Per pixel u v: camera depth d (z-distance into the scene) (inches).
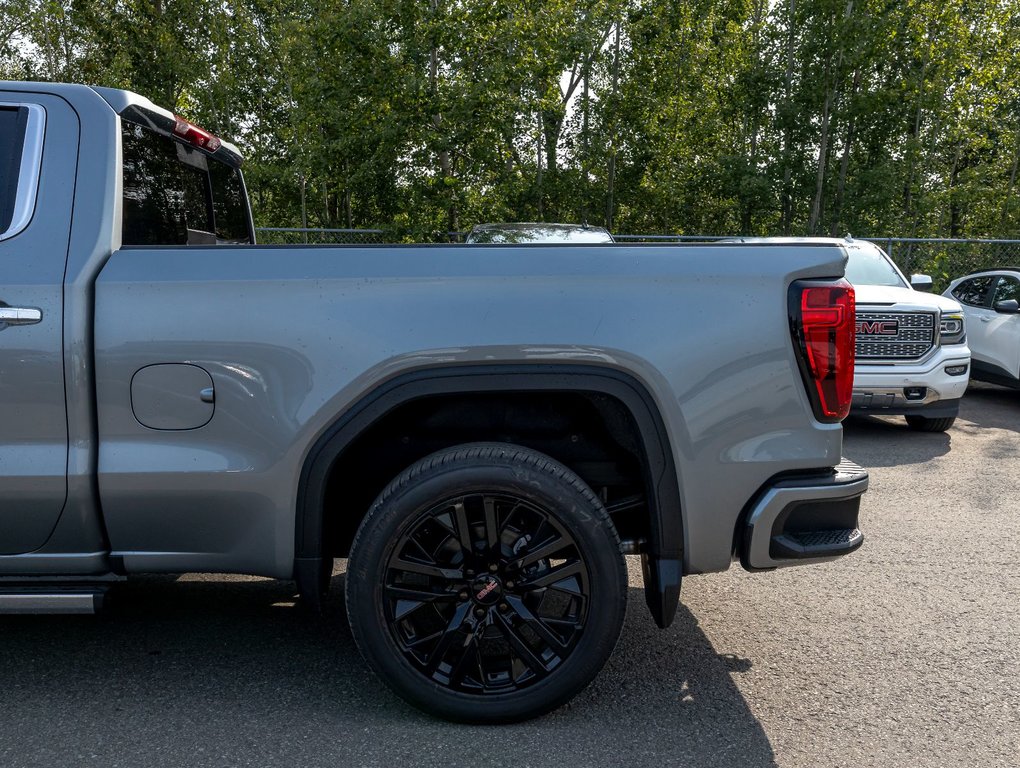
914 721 108.7
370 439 116.0
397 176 610.2
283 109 901.8
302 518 102.9
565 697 103.1
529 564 102.3
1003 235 1183.6
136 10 922.7
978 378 438.9
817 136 900.0
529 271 101.7
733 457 102.0
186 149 140.8
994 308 427.5
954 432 338.6
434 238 599.8
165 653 126.0
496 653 111.0
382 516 100.0
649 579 108.2
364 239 593.9
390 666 101.7
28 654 125.3
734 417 101.8
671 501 103.0
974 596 155.8
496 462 100.3
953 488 243.0
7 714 106.6
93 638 131.6
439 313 100.7
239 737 101.3
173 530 103.9
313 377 100.5
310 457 102.3
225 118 904.9
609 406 109.0
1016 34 880.9
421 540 108.1
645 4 800.3
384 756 97.3
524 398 114.5
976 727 107.4
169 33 904.3
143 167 121.6
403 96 579.8
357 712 108.0
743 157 927.7
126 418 101.3
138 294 101.0
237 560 104.9
